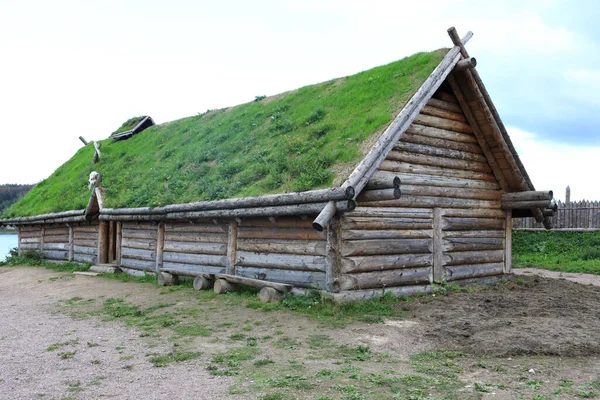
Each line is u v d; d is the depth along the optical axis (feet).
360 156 33.35
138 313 33.81
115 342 26.73
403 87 39.04
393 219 36.09
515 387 18.71
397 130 34.24
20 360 23.47
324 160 35.17
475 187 43.57
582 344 23.99
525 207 45.01
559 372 20.66
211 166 49.75
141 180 57.77
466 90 40.47
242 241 39.75
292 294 34.45
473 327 27.17
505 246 46.16
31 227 77.00
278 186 36.50
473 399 17.35
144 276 49.90
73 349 25.48
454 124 41.98
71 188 72.23
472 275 42.47
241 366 21.49
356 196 31.73
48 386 19.45
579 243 70.08
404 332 26.84
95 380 20.12
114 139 88.58
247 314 31.63
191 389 18.53
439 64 37.88
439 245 39.52
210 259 42.83
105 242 60.13
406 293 36.27
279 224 36.42
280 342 25.40
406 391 18.06
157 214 47.50
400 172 37.42
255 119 54.54
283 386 18.56
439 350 24.04
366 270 33.94
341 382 18.99
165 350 24.67
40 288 49.34
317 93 50.26
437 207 39.91
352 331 27.07
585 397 17.71
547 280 45.37
